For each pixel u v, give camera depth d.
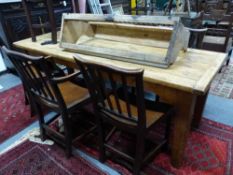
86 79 1.18
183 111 1.20
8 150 1.67
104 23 1.64
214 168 1.46
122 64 1.32
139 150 1.25
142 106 1.05
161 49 1.42
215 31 2.92
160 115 1.26
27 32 2.73
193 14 2.71
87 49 1.51
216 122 1.91
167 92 1.18
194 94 1.05
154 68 1.24
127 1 4.44
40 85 1.39
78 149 1.66
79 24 1.70
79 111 2.05
